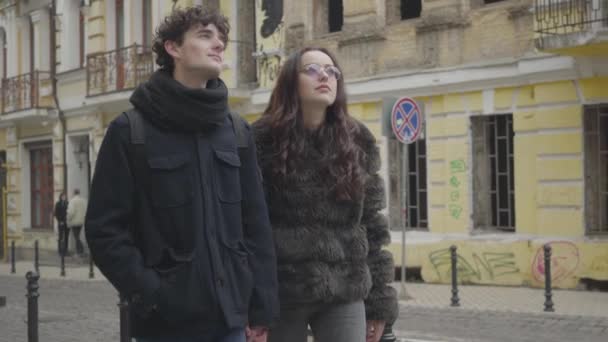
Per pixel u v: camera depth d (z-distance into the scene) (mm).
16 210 32312
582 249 15148
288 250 4234
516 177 16359
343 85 4570
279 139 4375
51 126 30359
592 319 11859
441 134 17672
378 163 4652
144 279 3484
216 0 23766
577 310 12852
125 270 3488
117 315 13695
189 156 3631
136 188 3602
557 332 10922
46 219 31109
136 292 3494
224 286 3604
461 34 17375
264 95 21891
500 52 16688
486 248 16594
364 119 19359
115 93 25703
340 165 4355
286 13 21297
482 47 17000
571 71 15273
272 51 21656
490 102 16781
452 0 17469
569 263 15320
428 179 17891
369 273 4441
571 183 15438
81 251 27250
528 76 16000
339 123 4477
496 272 16453
